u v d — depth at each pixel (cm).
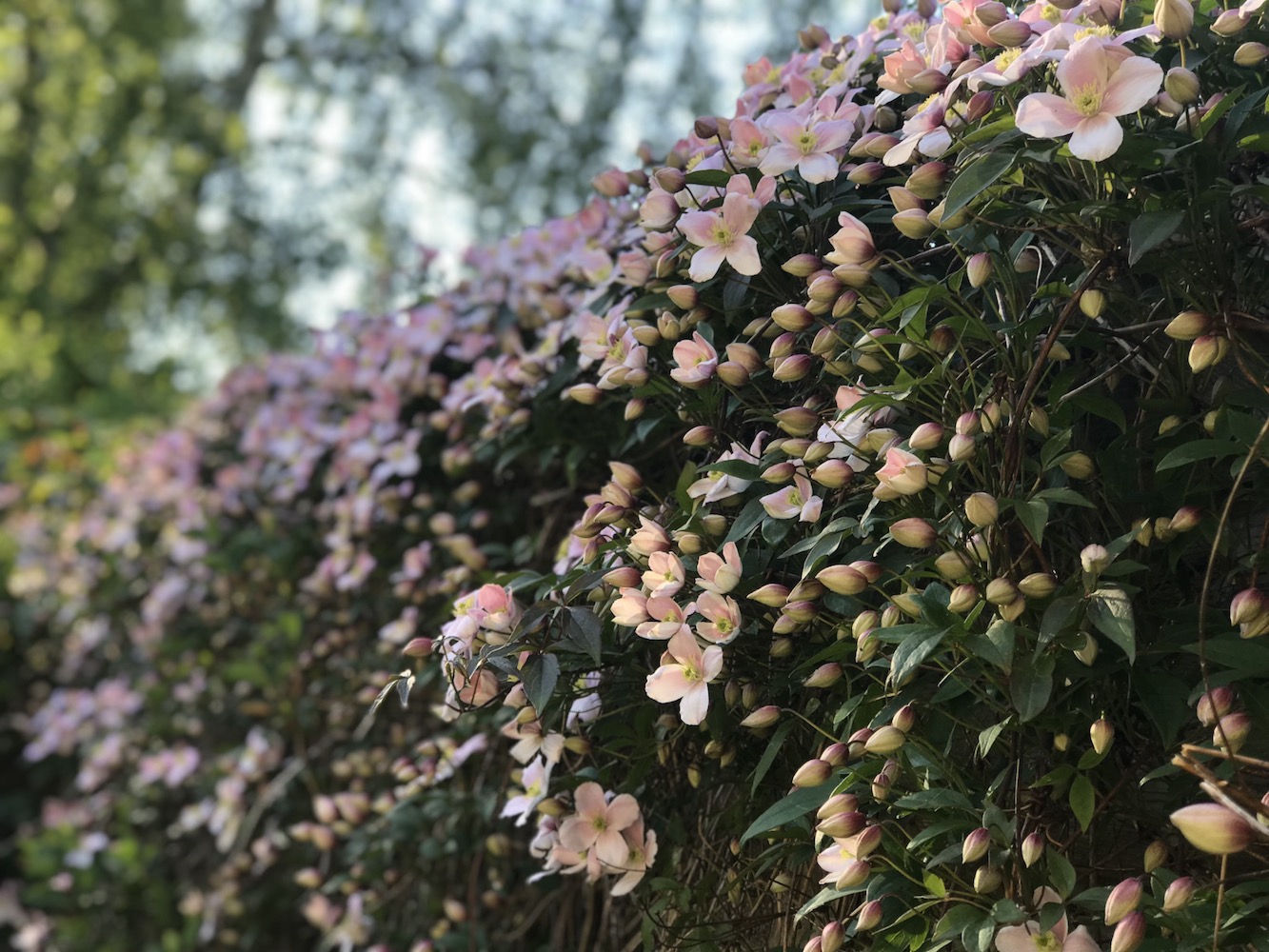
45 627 224
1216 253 55
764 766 62
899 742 55
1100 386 64
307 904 127
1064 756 57
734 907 73
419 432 115
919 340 59
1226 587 59
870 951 59
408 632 107
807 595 61
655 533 67
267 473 155
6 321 378
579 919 93
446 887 105
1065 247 57
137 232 443
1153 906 50
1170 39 58
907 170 69
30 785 229
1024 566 60
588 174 431
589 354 78
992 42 57
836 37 90
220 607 158
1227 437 54
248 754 133
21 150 432
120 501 204
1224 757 44
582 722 74
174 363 402
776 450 66
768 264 72
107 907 161
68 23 439
